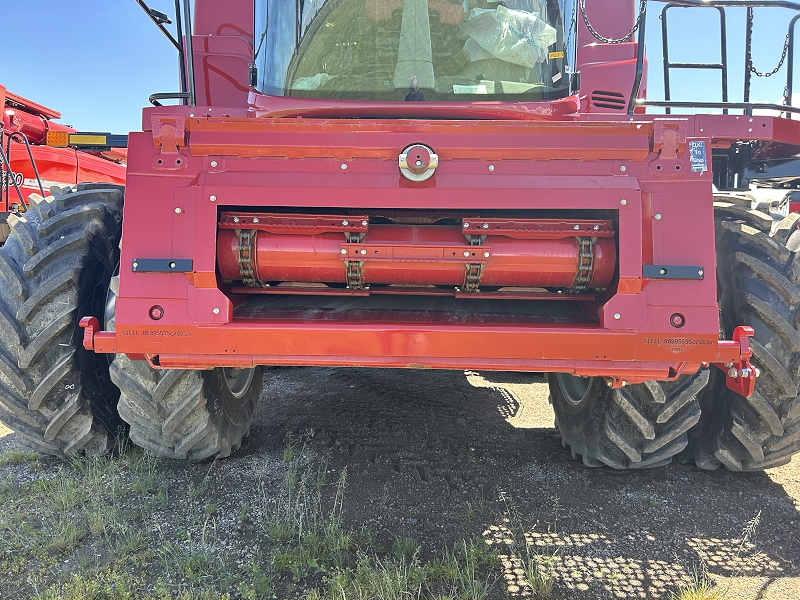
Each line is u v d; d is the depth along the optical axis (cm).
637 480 313
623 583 221
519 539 251
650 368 218
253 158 219
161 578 216
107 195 320
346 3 301
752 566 234
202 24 357
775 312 262
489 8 304
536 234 226
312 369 574
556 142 219
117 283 260
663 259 216
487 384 525
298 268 230
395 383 520
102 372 311
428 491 296
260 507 273
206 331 213
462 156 220
